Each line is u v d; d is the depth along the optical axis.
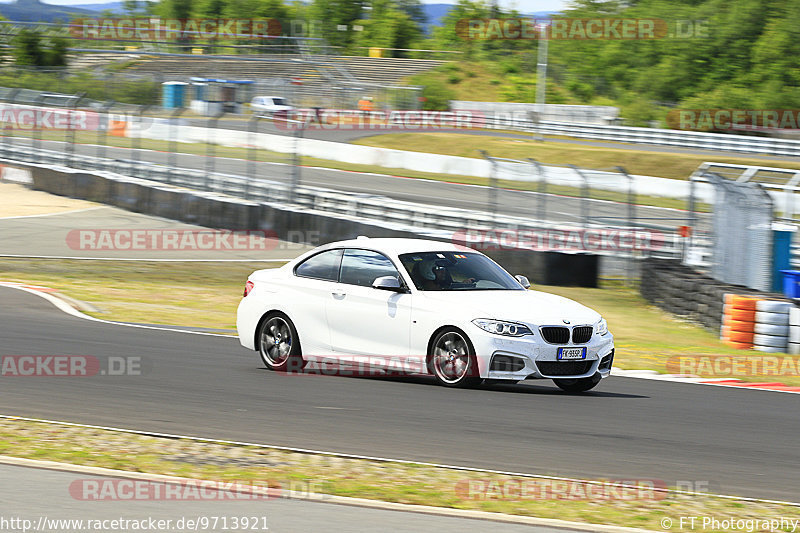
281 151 120.00
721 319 43.53
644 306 55.03
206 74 173.38
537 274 61.31
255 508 14.41
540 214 68.75
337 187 95.25
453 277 27.88
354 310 27.70
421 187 100.06
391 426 21.39
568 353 25.98
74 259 61.72
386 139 127.81
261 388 25.70
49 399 23.34
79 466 16.50
